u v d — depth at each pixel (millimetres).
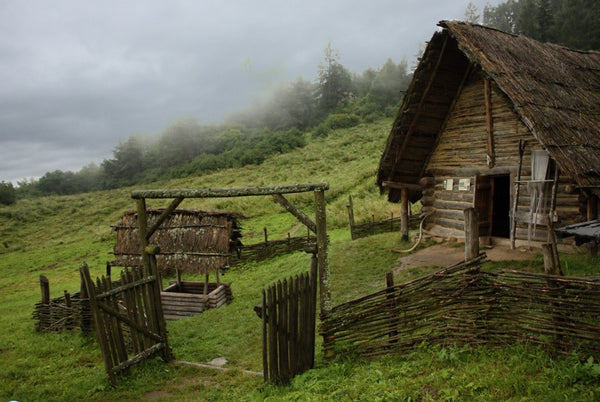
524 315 4832
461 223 12602
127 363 6426
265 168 52156
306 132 81375
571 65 11430
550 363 4344
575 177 7695
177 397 5668
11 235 41156
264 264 17234
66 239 36531
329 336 6117
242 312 10258
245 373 6465
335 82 102062
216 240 11453
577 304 4438
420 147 13438
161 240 11875
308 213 27422
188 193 6570
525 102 8695
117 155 89625
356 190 28875
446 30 10562
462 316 5207
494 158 11445
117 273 21391
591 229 5441
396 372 4965
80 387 6230
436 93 12227
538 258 9586
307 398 4781
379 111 79750
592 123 9125
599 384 3852
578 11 46469
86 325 9477
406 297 5543
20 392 6305
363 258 12914
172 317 11766
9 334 10641
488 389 4090
